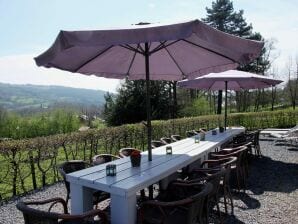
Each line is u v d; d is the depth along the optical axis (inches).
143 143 349.1
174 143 233.1
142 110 581.3
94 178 130.9
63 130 556.1
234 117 558.9
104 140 294.0
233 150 214.8
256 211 172.7
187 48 168.1
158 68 203.9
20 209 100.3
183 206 118.0
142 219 119.9
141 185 124.6
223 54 163.8
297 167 281.0
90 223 123.6
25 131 525.7
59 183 237.0
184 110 773.3
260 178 244.8
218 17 1062.4
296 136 371.2
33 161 223.0
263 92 1283.2
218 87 345.7
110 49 162.9
